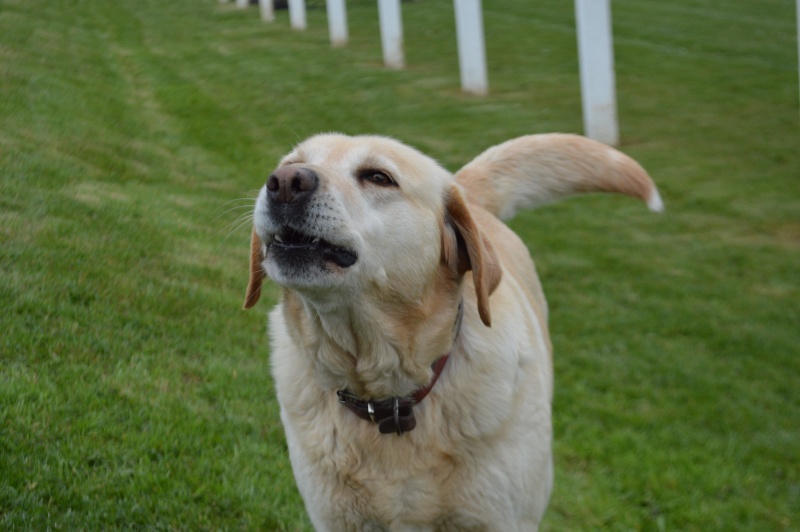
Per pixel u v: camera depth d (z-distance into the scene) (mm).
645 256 8336
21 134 8375
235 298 6023
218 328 5500
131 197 7543
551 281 7754
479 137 11508
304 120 12188
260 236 2898
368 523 3074
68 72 12352
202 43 18172
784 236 8742
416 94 13914
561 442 5379
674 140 11727
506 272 3740
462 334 3105
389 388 2996
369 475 2988
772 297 7543
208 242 6980
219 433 4379
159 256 6320
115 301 5363
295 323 3086
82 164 8125
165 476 3863
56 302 5102
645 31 20297
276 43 18562
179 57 16250
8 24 15141
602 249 8484
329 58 16812
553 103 13352
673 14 22781
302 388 3148
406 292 2975
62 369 4465
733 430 5723
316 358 3055
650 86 14969
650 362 6488
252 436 4449
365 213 2895
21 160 7496
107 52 15375
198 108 12211
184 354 5082
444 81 14867
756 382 6285
